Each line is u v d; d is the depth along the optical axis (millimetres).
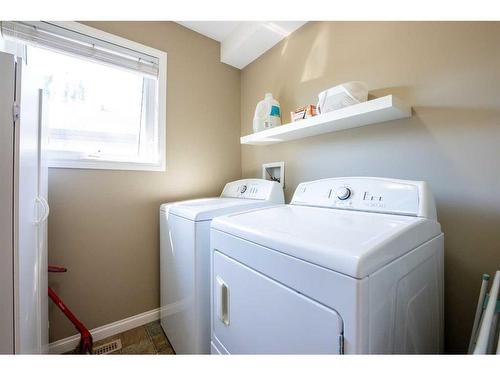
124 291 1729
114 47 1646
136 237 1774
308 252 616
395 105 1017
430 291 838
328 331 569
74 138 1619
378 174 1280
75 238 1532
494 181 918
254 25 1789
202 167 2113
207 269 1268
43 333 1243
